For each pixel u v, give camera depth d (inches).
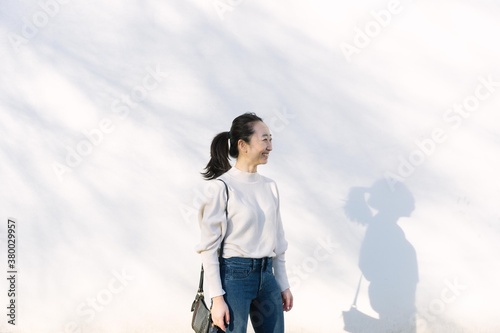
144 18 151.1
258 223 107.2
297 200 151.3
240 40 150.8
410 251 151.3
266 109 150.8
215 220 104.6
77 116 151.6
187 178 151.2
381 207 150.8
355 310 151.4
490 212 150.2
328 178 151.0
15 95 152.4
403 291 151.4
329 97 150.6
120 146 151.6
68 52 151.7
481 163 149.9
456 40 148.9
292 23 150.2
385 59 149.9
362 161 150.8
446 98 149.7
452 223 150.6
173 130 151.3
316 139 150.9
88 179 151.8
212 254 104.7
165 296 151.5
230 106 150.9
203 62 150.9
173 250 151.6
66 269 151.9
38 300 152.3
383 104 150.3
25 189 152.3
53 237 152.0
